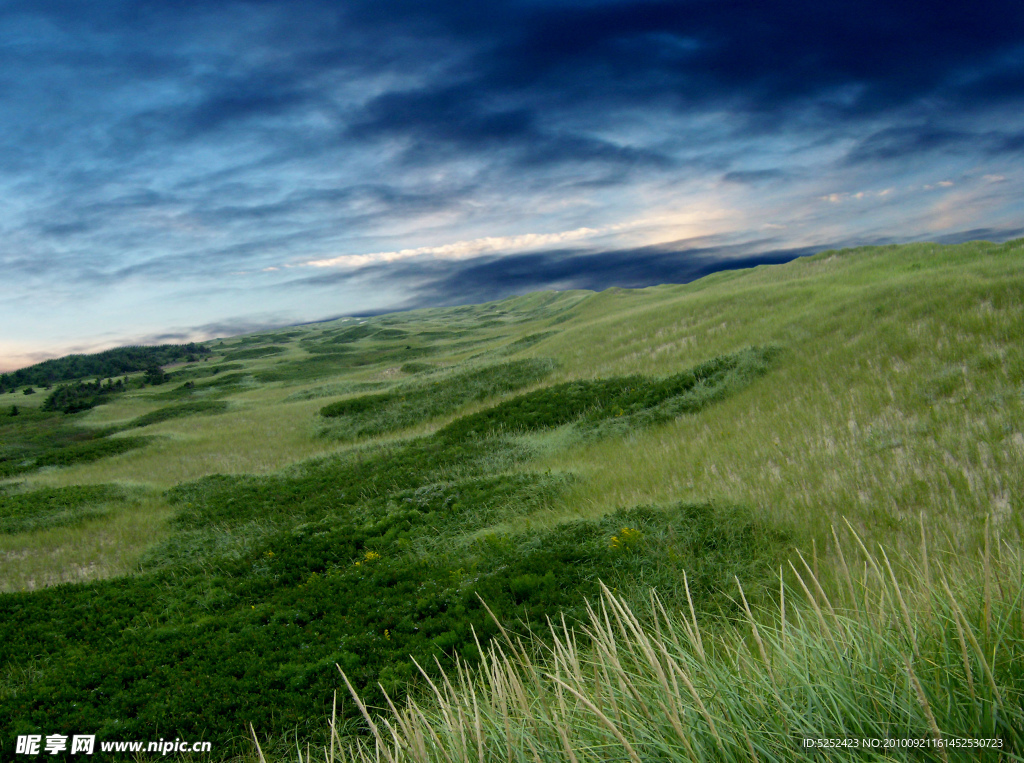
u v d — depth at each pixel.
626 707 2.14
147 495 21.36
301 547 12.90
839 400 13.59
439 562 10.40
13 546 17.23
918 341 15.32
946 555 5.59
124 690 7.42
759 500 9.31
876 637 2.16
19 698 7.37
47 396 77.44
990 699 1.66
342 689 6.68
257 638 8.45
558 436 19.06
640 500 10.99
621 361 27.77
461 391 30.66
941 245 34.94
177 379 90.88
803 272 42.69
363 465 20.36
